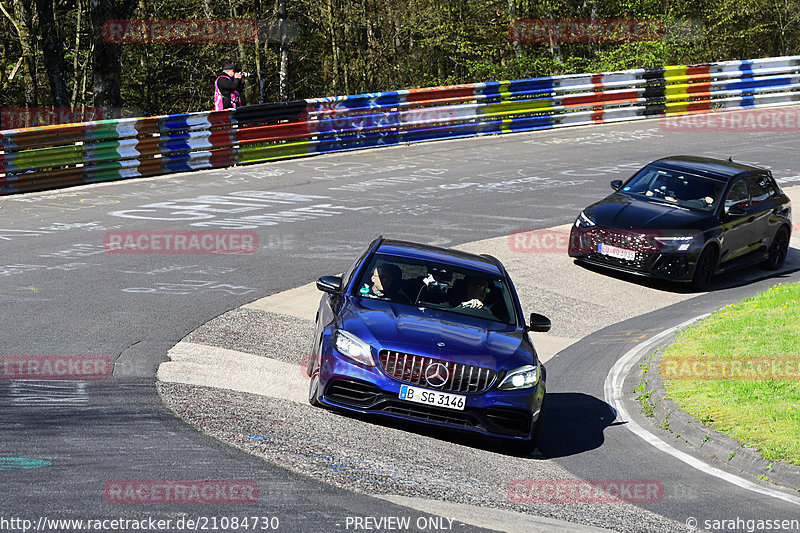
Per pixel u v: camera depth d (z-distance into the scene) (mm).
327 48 117750
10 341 25141
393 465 18312
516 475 19250
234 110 60219
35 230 41094
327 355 21203
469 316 22953
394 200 51656
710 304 38438
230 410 20781
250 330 28953
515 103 75125
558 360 30672
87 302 30062
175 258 37344
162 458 16828
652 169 44500
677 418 23844
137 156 55594
